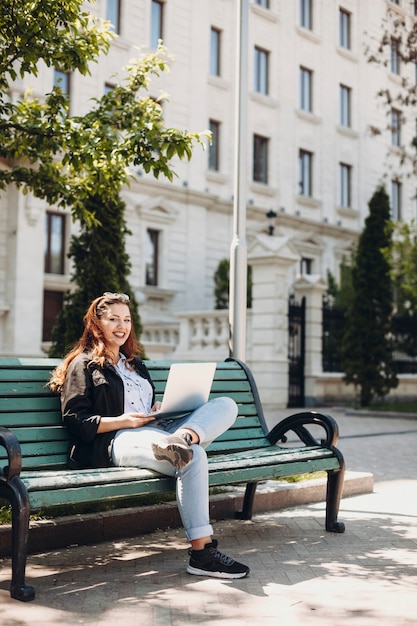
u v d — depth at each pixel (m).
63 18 6.36
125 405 4.50
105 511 4.96
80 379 4.34
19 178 7.16
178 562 4.27
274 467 4.62
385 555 4.48
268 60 28.47
